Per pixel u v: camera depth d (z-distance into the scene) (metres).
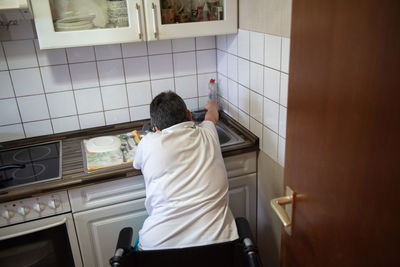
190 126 1.54
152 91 2.18
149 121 2.19
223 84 2.21
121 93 2.11
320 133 0.79
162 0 1.76
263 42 1.66
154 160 1.45
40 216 1.63
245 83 1.91
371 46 0.60
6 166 1.61
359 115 0.65
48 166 1.76
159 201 1.46
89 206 1.70
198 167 1.46
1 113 1.92
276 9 1.51
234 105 2.10
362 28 0.62
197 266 1.35
